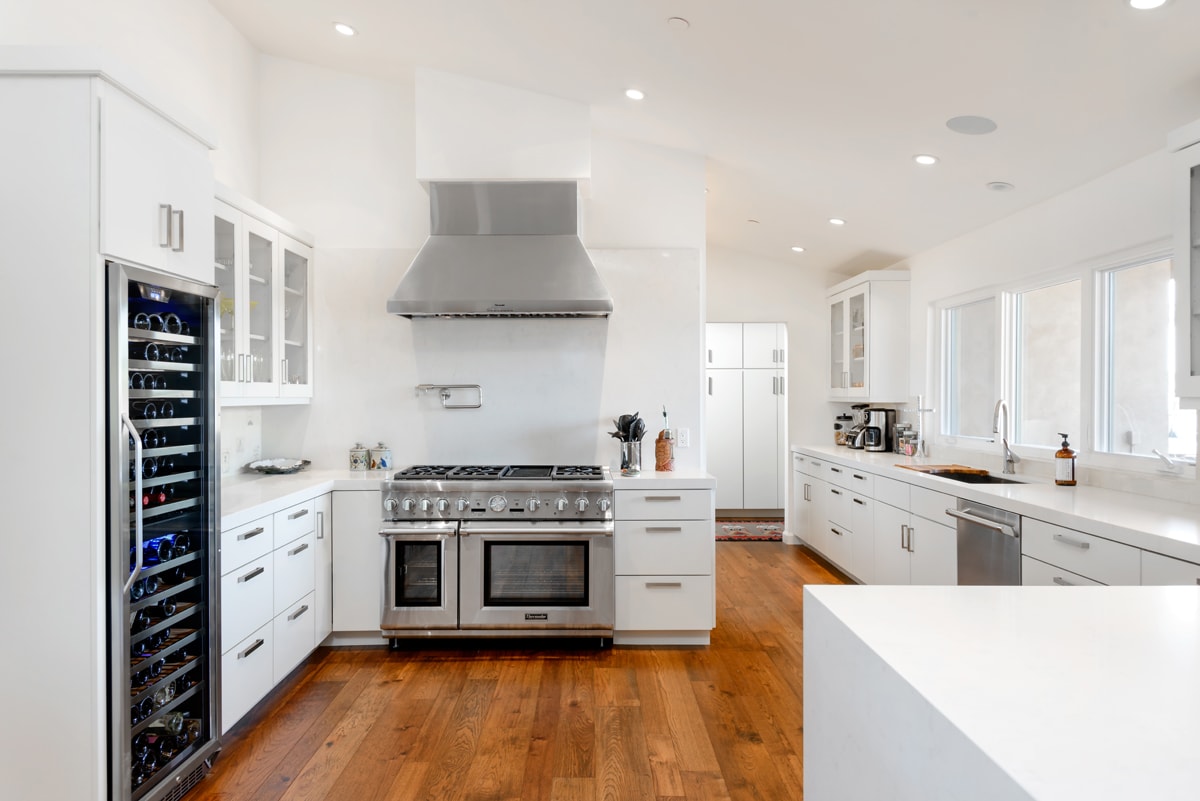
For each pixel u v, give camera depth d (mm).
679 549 3676
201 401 2428
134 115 2072
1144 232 2982
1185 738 788
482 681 3252
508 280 3736
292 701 3035
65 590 1951
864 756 1135
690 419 4176
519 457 4188
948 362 4891
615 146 4281
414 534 3598
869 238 5031
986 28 2307
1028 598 1372
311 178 4277
